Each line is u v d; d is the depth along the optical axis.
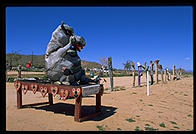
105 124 5.70
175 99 10.12
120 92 11.38
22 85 6.96
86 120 5.94
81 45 6.65
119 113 6.96
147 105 8.45
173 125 6.30
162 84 16.16
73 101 8.87
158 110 7.83
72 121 5.75
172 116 7.26
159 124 6.22
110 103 8.48
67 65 6.30
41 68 50.97
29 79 7.69
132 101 9.02
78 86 5.71
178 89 13.30
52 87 6.04
